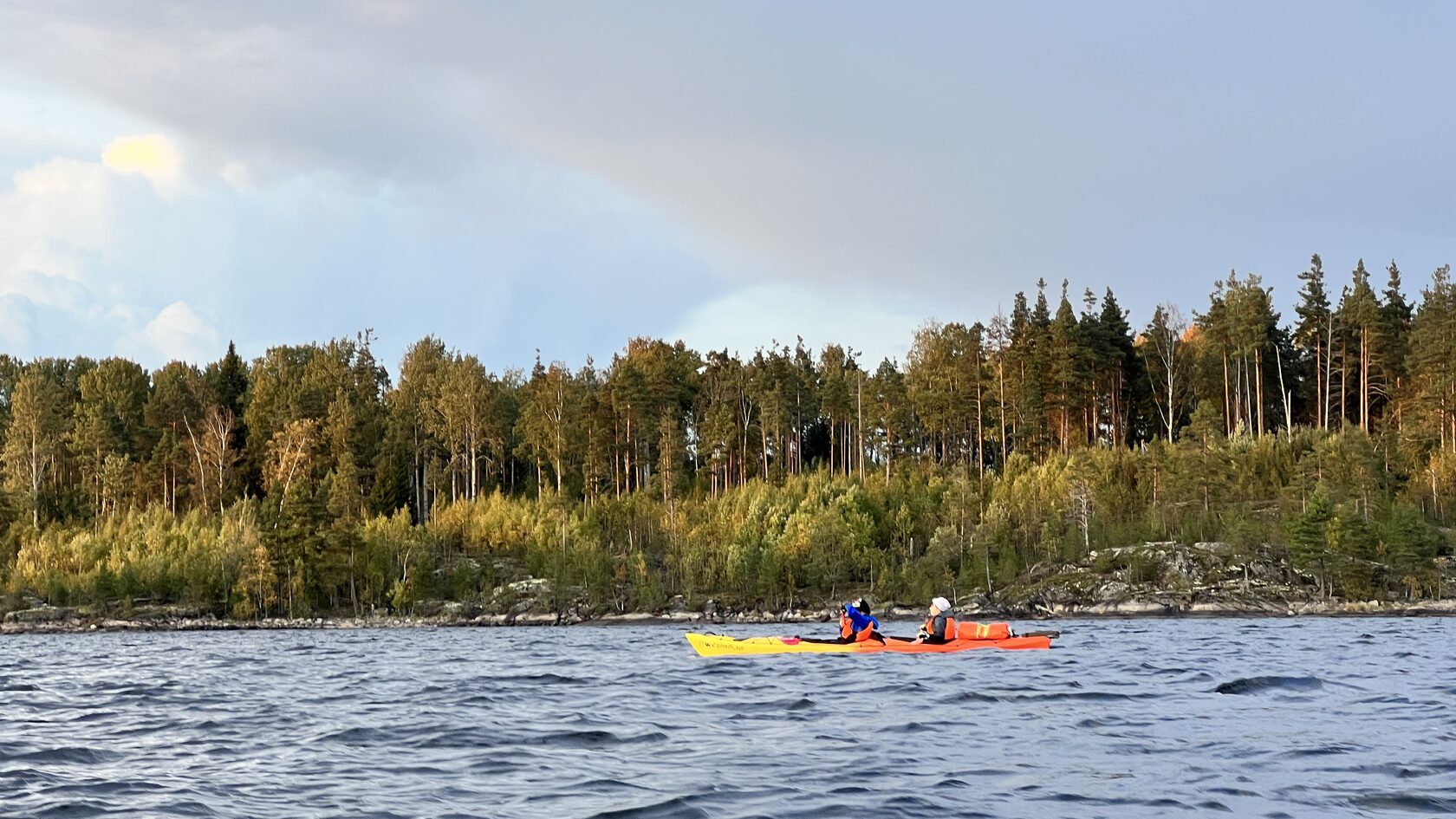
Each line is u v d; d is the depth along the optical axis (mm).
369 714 27984
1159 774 18469
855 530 118188
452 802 17094
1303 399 150875
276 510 123062
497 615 113125
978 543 113750
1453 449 123062
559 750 21703
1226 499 120438
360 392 178625
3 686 37844
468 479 155250
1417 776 17969
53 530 138500
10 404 189125
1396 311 146125
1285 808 15945
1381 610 97750
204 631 107812
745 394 157875
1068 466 123000
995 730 23422
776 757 20484
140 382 182875
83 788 18500
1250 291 144625
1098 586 106000
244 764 20766
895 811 16031
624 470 154250
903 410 141750
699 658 44531
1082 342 138250
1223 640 54875
